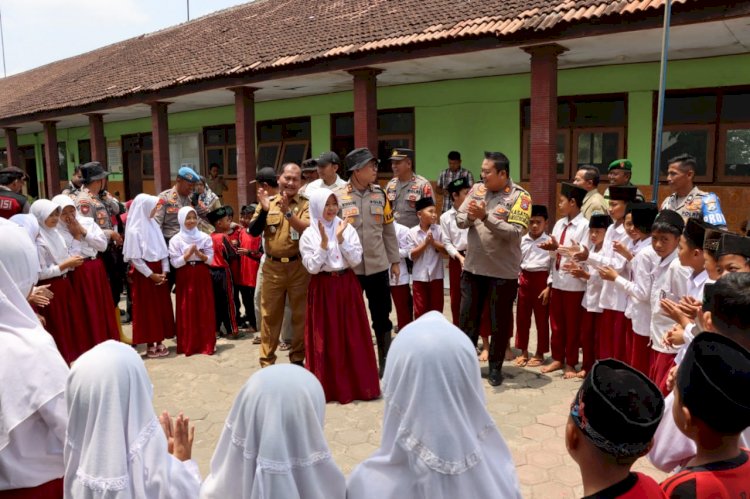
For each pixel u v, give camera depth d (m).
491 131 10.32
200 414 4.33
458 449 1.53
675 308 2.73
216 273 6.22
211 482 1.67
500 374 4.77
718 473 1.51
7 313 2.04
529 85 9.81
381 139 11.84
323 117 12.48
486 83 10.25
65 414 1.94
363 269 4.76
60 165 20.00
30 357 1.96
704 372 1.50
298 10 13.18
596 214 4.60
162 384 4.96
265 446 1.54
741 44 7.35
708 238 2.72
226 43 13.04
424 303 5.66
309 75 9.80
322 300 4.46
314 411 1.61
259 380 1.62
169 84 11.73
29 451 1.94
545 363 5.30
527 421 4.07
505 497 1.62
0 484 1.91
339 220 4.56
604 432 1.33
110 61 17.83
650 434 1.32
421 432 1.54
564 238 4.95
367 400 4.54
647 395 1.35
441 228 5.67
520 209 4.53
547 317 5.21
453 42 7.87
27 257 2.56
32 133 20.56
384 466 1.63
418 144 11.23
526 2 7.81
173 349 6.02
